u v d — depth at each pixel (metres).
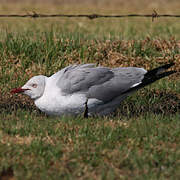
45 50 15.02
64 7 30.81
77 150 8.53
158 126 9.79
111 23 24.75
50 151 8.45
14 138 9.09
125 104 12.07
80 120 10.10
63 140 9.02
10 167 8.00
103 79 10.57
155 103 12.14
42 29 21.69
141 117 10.55
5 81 13.26
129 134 9.25
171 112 11.62
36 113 11.31
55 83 10.50
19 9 29.25
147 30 21.19
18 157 8.20
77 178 7.69
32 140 8.85
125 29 21.75
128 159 8.21
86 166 7.98
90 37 17.27
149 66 14.38
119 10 29.23
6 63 14.27
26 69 14.07
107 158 8.33
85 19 26.39
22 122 10.01
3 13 27.02
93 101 10.50
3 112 10.98
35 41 15.52
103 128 9.54
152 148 8.66
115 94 10.63
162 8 29.72
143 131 9.38
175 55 14.98
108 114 11.06
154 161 8.22
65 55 14.86
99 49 15.23
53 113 10.60
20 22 24.77
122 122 10.12
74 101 10.36
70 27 22.75
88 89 10.45
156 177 7.67
